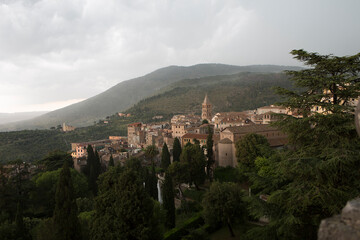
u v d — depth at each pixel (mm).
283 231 17469
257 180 22719
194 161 65875
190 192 66062
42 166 91750
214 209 37938
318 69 20547
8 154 158250
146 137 153500
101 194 28688
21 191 59312
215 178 69500
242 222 37625
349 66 18859
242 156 58000
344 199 15625
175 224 44281
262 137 59781
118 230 25453
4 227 36281
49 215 59188
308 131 19906
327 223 5949
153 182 58344
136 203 26297
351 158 15727
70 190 24875
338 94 19781
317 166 16578
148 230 26281
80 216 40719
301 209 17281
